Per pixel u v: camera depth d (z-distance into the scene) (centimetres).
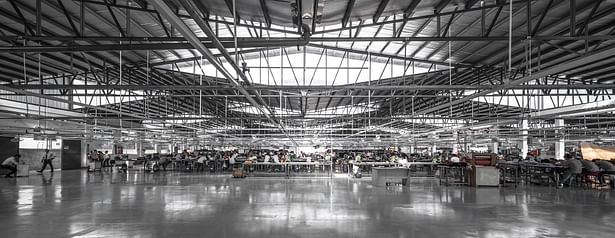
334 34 1308
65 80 1717
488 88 971
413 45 1385
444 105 1276
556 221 633
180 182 1358
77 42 1134
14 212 716
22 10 895
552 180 1330
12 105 1691
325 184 1280
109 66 1455
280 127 1886
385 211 722
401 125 3197
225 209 743
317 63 1563
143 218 654
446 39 945
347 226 590
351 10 831
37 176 1705
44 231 561
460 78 1748
